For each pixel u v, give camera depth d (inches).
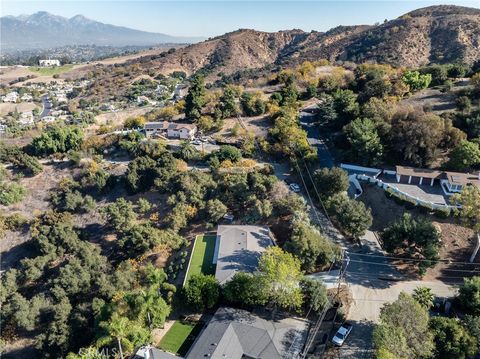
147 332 1804.9
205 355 1716.3
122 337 1712.6
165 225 3006.9
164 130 4357.8
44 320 2317.9
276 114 4291.3
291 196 2839.6
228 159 3553.2
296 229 2432.3
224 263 2309.3
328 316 1995.6
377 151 3125.0
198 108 4628.4
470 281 1971.0
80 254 2758.4
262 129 4192.9
